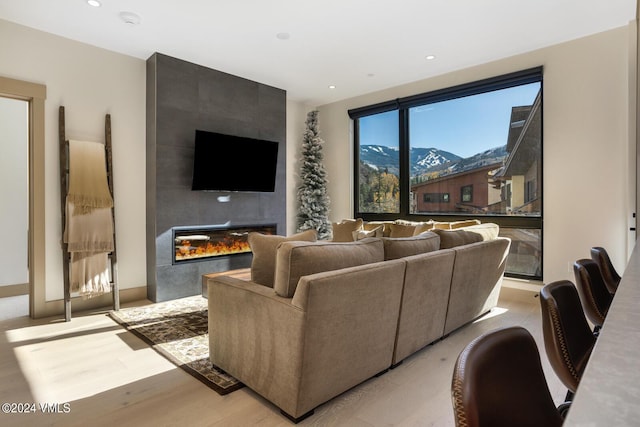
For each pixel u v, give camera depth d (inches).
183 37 150.8
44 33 144.2
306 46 160.2
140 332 125.8
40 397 84.5
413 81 207.8
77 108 152.3
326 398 78.6
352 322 80.8
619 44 144.2
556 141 160.1
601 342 21.8
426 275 102.0
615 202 145.8
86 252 147.7
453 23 140.4
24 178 184.4
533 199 172.1
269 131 212.1
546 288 47.7
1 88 133.7
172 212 170.9
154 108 165.9
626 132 142.9
